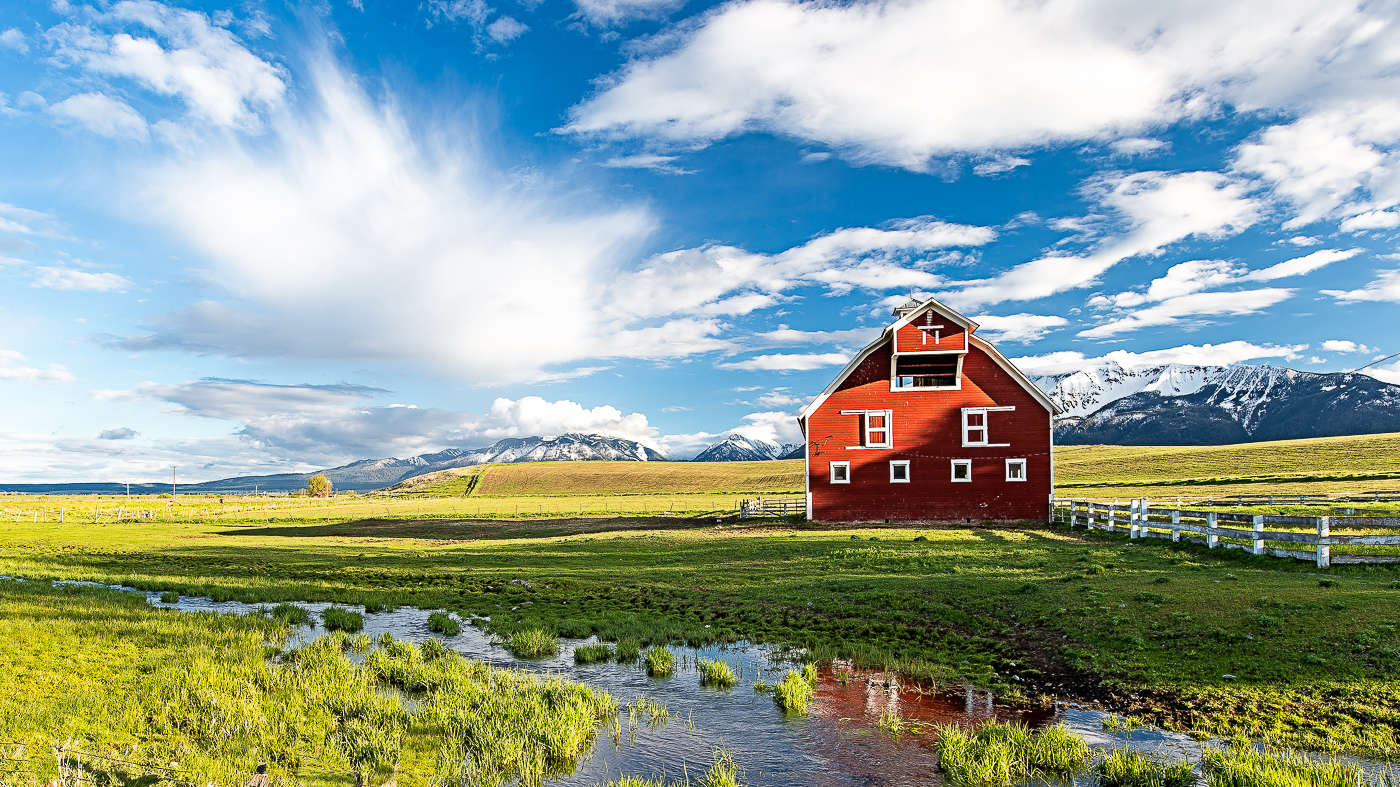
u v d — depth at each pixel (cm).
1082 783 927
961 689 1315
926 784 940
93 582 2684
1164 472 10631
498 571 2923
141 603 2089
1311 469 9269
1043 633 1609
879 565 2689
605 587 2473
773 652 1602
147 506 8994
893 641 1647
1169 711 1152
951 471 4862
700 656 1580
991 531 3969
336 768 966
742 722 1173
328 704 1209
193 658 1445
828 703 1257
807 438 4988
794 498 8581
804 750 1056
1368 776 884
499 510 8150
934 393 4925
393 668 1420
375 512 8244
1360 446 10844
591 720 1146
